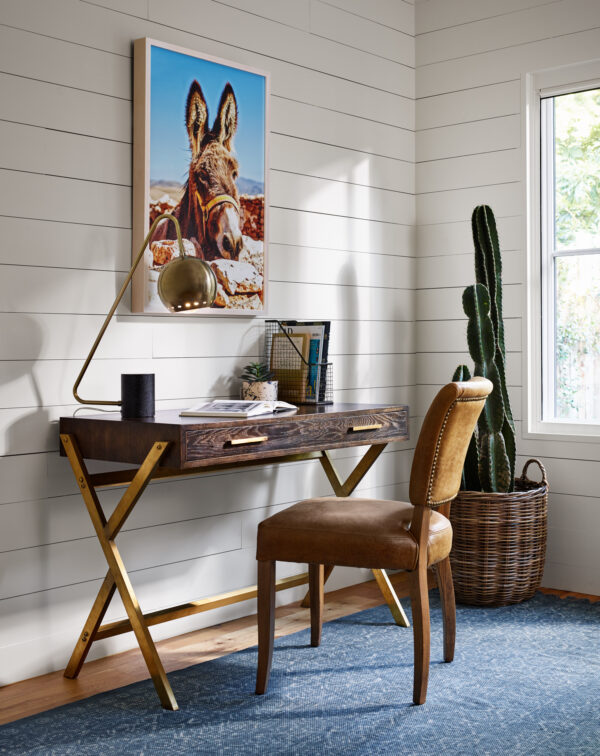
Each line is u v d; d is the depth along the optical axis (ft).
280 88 12.01
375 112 13.51
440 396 8.30
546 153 13.04
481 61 13.51
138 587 10.46
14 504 9.27
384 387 13.70
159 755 7.46
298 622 11.23
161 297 9.40
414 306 14.25
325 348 11.29
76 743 7.70
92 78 9.88
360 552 8.52
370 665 9.55
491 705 8.45
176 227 9.52
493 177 13.41
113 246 10.12
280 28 12.01
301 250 12.33
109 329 10.11
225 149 11.09
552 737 7.75
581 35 12.57
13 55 9.17
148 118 10.18
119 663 9.84
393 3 13.82
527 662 9.61
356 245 13.20
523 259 13.07
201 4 10.99
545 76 12.96
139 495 8.64
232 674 9.37
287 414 9.61
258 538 8.91
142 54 10.17
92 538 9.97
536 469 13.00
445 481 8.64
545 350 13.07
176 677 9.29
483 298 12.16
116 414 9.95
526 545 11.80
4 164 9.12
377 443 10.64
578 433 12.67
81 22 9.77
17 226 9.25
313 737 7.79
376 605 12.00
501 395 12.10
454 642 9.62
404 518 8.73
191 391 10.96
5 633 9.21
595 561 12.46
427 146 14.10
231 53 11.35
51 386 9.57
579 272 12.80
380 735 7.81
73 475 9.77
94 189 9.93
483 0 13.46
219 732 7.90
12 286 9.21
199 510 11.12
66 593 9.73
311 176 12.48
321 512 9.00
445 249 13.93
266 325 11.85
